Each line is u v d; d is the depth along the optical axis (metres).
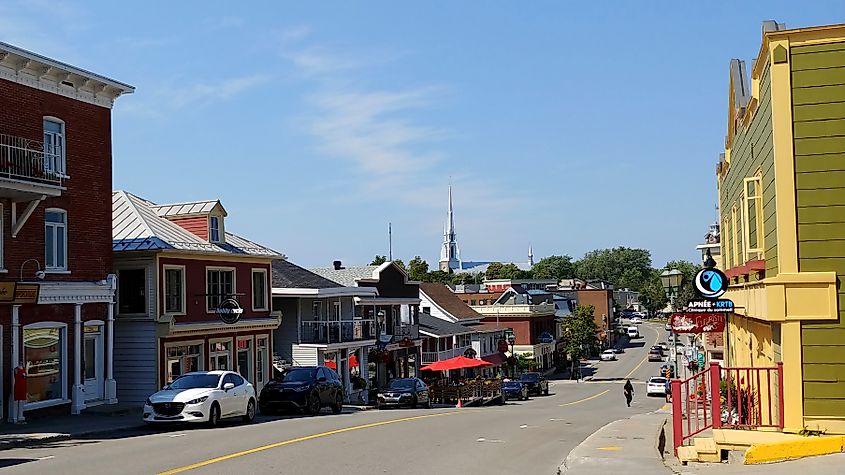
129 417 26.81
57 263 27.17
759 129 15.95
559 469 14.57
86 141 28.42
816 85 13.57
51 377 26.58
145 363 32.12
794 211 13.55
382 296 55.91
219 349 35.97
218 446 17.88
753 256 17.25
